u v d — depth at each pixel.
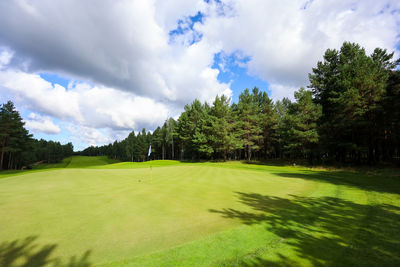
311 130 27.08
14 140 40.38
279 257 3.48
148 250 3.73
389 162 23.84
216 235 4.43
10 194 8.87
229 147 42.53
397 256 3.46
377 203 7.30
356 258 3.41
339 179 14.23
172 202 7.50
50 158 96.25
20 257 3.43
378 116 21.55
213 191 9.73
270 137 44.72
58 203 7.27
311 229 4.79
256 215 5.93
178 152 74.06
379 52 25.88
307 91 28.58
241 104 46.97
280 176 16.27
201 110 54.97
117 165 36.16
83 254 3.57
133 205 7.04
